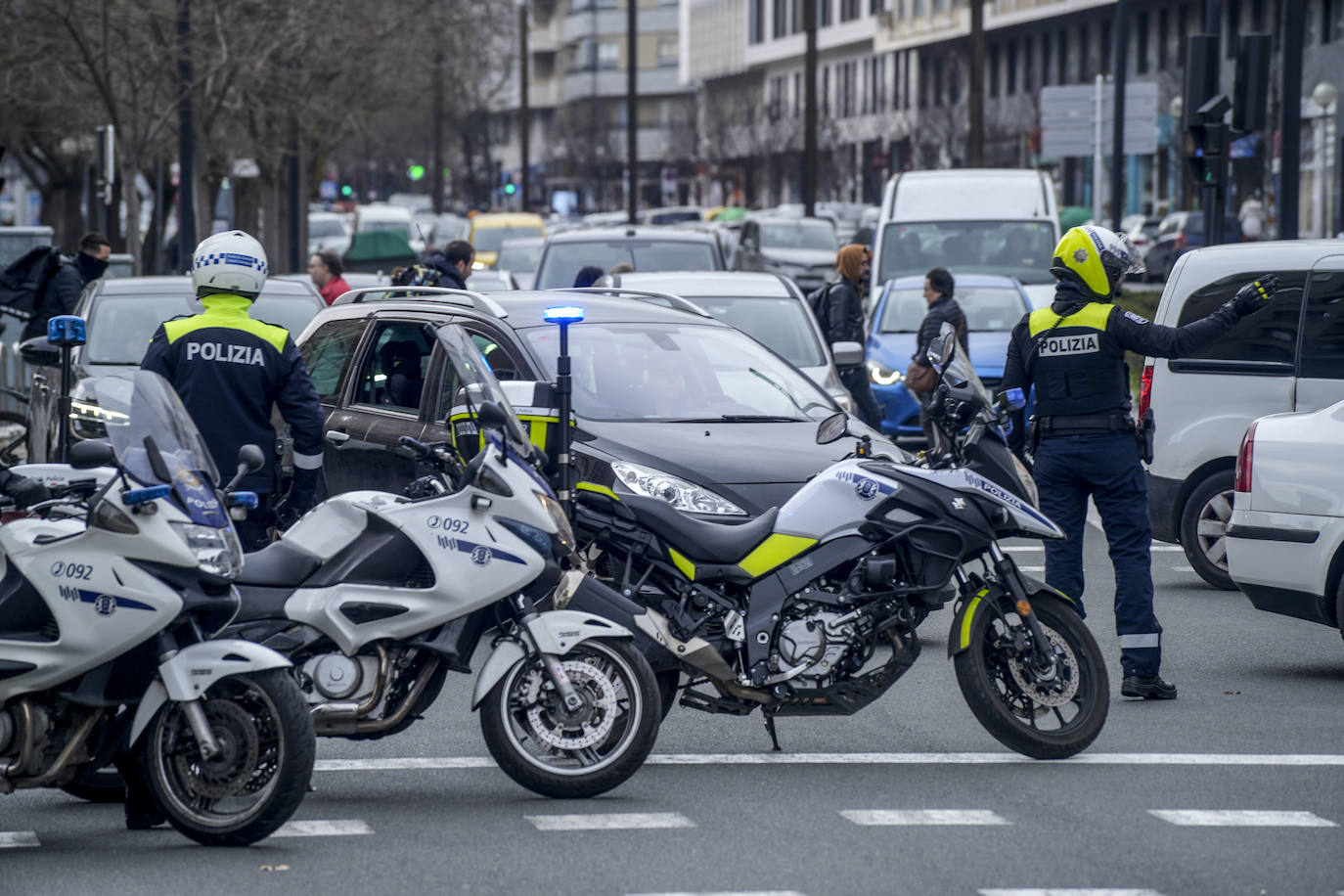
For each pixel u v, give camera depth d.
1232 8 90.00
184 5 37.00
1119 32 46.91
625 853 9.22
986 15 113.62
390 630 10.05
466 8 67.38
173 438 9.60
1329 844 9.33
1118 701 12.94
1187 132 25.30
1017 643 11.15
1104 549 20.52
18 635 9.40
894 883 8.65
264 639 10.07
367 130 66.88
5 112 49.91
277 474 12.31
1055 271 13.05
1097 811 9.98
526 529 10.21
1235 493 14.30
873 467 11.07
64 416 14.53
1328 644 15.06
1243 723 12.16
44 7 37.69
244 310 12.23
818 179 142.38
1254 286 12.59
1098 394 12.89
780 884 8.65
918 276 31.52
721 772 10.98
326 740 11.89
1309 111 82.31
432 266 25.08
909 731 12.05
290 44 45.25
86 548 9.34
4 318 33.53
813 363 21.42
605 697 10.23
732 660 10.91
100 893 8.59
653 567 10.93
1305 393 17.11
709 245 29.70
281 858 9.20
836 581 10.92
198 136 43.09
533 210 186.25
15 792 10.95
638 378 15.04
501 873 8.89
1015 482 11.48
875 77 134.50
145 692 9.54
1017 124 110.94
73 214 61.22
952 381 11.44
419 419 15.32
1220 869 8.88
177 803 9.41
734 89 166.12
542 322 15.46
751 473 13.70
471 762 11.30
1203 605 16.94
